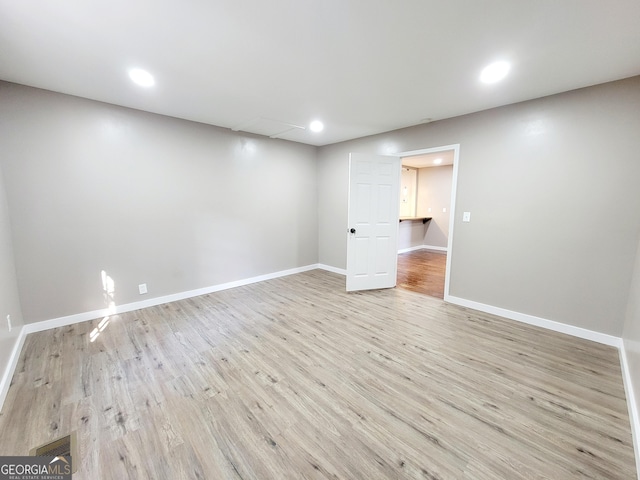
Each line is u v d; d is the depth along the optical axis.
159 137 3.36
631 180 2.33
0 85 2.43
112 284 3.16
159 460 1.40
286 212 4.82
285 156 4.71
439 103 2.90
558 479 1.30
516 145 2.88
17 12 1.52
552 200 2.71
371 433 1.56
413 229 7.31
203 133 3.73
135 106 3.07
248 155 4.23
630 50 1.87
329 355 2.35
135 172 3.21
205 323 2.98
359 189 3.84
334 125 3.74
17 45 1.86
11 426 1.61
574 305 2.66
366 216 3.92
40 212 2.69
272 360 2.28
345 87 2.54
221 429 1.59
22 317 2.64
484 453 1.43
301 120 3.53
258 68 2.19
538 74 2.25
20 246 2.60
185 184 3.62
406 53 1.97
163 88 2.58
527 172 2.83
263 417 1.68
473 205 3.25
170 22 1.63
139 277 3.35
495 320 3.03
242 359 2.29
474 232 3.27
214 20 1.61
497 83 2.42
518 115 2.85
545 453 1.43
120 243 3.18
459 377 2.05
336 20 1.61
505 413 1.70
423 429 1.59
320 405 1.78
